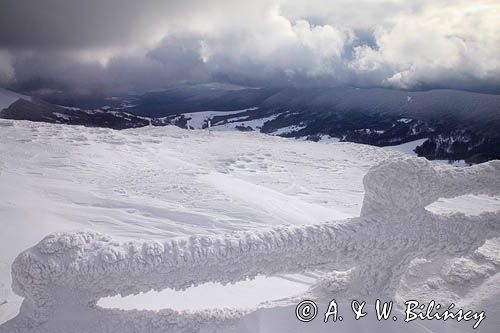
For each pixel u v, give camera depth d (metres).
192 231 6.88
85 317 2.00
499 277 2.61
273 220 7.86
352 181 15.32
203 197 9.16
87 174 10.95
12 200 7.29
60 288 1.96
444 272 2.67
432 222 2.21
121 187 9.75
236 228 7.22
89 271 1.91
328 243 2.08
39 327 1.95
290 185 13.98
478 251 2.92
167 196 9.10
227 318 2.12
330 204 11.63
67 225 6.45
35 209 6.94
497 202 11.78
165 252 1.95
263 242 2.01
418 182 2.14
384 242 2.15
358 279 2.26
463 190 2.27
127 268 1.93
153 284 1.98
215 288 3.49
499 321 2.19
